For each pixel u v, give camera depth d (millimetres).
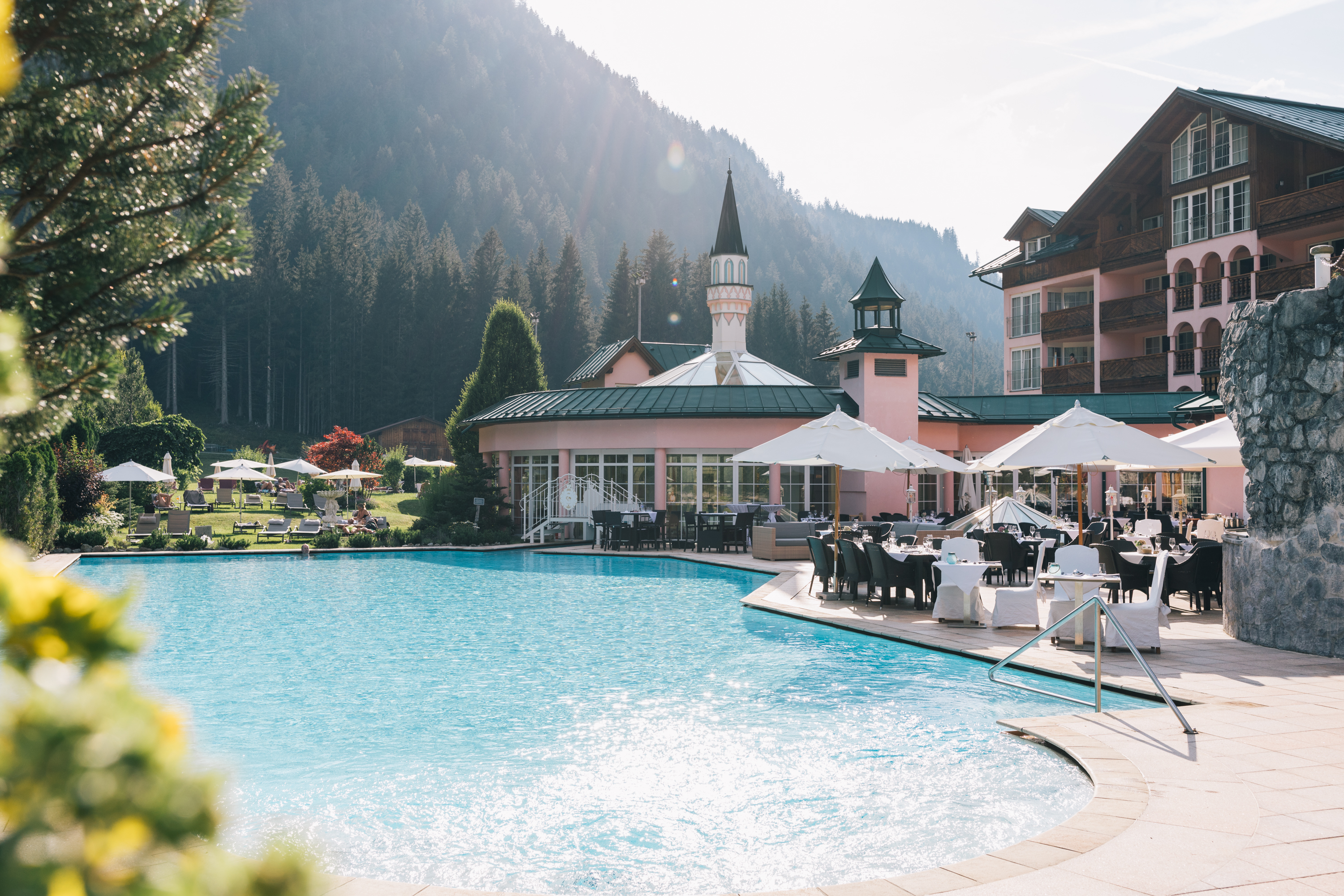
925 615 14602
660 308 98438
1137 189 40906
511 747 7762
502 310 42312
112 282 3900
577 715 8789
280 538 31844
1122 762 6801
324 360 92438
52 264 3889
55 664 755
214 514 39156
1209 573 14766
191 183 4207
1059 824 5949
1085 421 15625
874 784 6785
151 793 650
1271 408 11602
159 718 715
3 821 636
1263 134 34344
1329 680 9594
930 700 9273
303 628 14078
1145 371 39125
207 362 94188
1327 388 10789
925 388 191875
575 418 31203
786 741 7863
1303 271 32469
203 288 90625
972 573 13609
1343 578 10664
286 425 94688
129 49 3871
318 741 7945
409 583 20359
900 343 31250
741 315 41000
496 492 33094
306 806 6395
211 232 4102
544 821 6125
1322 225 32219
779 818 6148
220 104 4148
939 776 6930
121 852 650
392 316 91500
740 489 30281
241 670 10945
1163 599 14594
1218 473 25094
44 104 3787
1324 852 5102
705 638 13047
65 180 3992
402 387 90625
